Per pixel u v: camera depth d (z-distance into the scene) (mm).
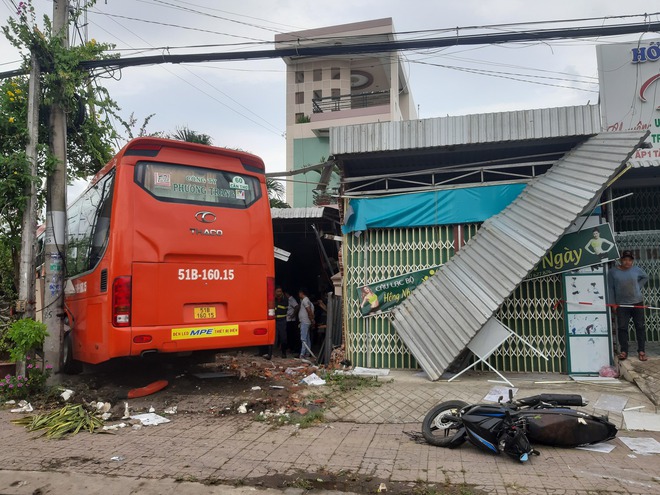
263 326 7898
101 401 7211
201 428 6219
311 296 14961
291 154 34312
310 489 4328
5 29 8539
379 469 4758
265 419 6539
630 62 10148
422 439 5652
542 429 5121
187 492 4281
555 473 4582
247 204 8039
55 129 9008
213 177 7785
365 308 9219
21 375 7934
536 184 8516
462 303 8078
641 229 10125
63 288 8891
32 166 8531
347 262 9500
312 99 33906
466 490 4230
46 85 8938
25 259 8469
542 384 7656
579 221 8391
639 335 8039
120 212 6938
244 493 4250
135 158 7168
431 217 9078
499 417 5098
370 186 10156
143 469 4797
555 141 8703
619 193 10305
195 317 7324
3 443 5672
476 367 8758
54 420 6398
